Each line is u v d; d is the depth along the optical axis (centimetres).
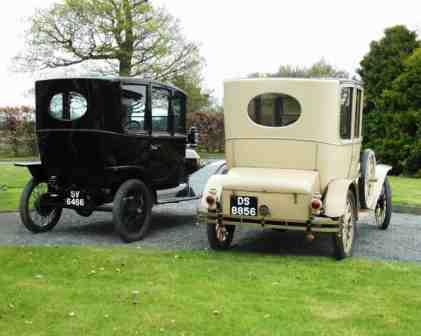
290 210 672
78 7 2153
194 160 962
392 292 554
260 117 712
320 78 702
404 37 1983
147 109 839
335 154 702
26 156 2561
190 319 475
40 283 573
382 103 1933
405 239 835
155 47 2267
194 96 2486
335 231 666
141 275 605
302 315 488
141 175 841
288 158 707
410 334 450
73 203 829
